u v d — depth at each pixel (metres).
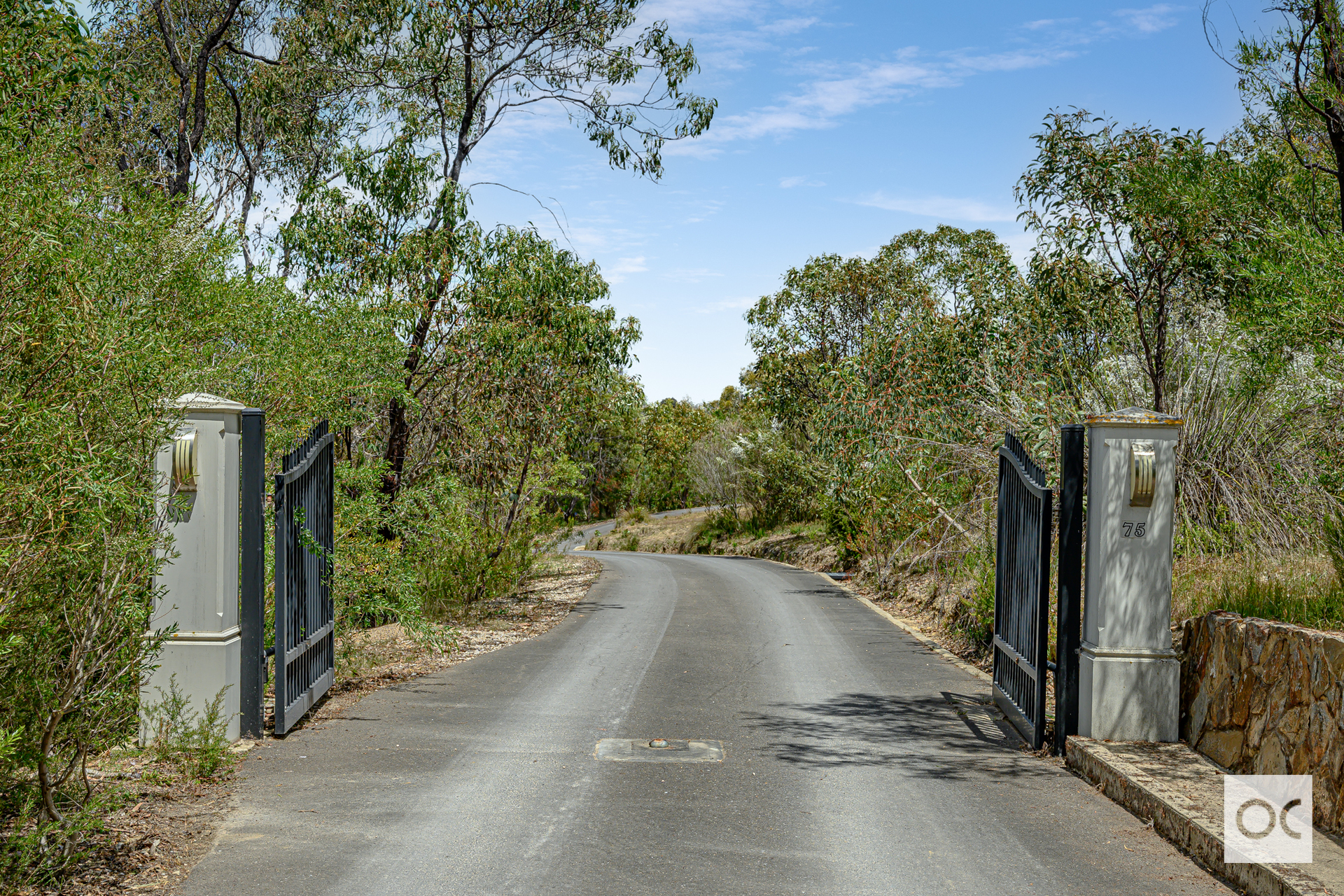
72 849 4.48
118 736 5.60
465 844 4.82
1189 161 10.48
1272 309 8.27
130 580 4.55
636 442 61.91
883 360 16.22
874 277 28.55
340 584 9.41
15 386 4.18
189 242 8.16
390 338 11.59
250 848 4.70
